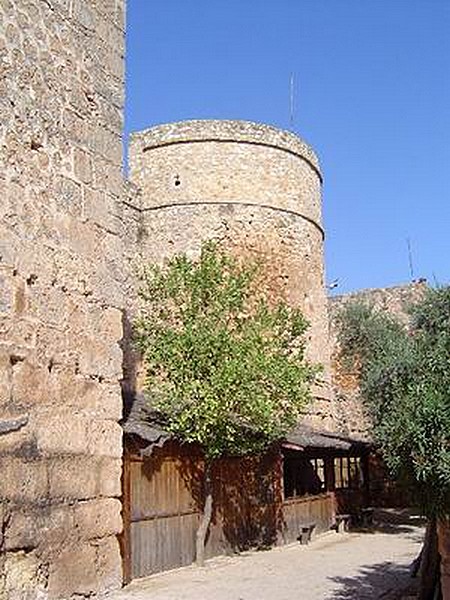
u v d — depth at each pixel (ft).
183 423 45.14
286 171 78.48
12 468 19.99
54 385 22.13
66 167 23.85
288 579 43.14
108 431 24.49
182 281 51.85
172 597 37.47
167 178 74.79
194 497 49.78
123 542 41.01
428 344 23.04
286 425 51.78
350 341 93.40
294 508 63.62
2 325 20.22
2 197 20.81
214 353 47.93
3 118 21.25
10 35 21.94
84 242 24.35
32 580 20.27
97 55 26.27
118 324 25.72
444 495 20.77
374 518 81.82
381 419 23.32
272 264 75.15
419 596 29.14
